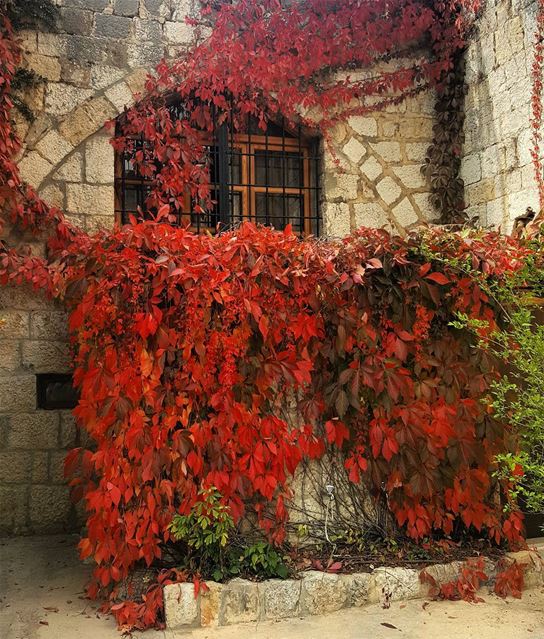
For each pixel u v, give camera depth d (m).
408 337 4.05
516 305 4.29
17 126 5.50
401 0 6.43
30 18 5.54
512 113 5.92
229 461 3.85
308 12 6.23
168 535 3.72
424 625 3.55
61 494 5.36
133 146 5.91
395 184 6.54
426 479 4.07
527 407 4.02
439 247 4.11
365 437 4.14
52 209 5.45
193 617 3.54
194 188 5.96
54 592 4.03
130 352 3.75
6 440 5.30
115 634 3.44
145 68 5.85
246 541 3.97
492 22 6.13
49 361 5.44
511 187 5.95
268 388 3.98
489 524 4.20
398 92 6.57
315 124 6.35
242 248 3.83
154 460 3.68
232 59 6.00
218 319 3.88
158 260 3.64
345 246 4.10
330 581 3.74
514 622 3.60
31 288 5.43
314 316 4.03
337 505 4.21
